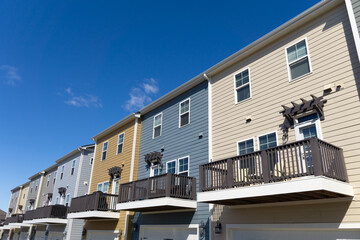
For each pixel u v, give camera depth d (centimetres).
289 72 938
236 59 1135
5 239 3788
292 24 955
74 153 2472
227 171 833
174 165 1291
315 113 829
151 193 1138
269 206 858
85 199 1584
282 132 892
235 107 1084
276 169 752
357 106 740
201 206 1090
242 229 927
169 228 1212
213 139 1133
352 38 802
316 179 634
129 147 1614
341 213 698
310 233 763
